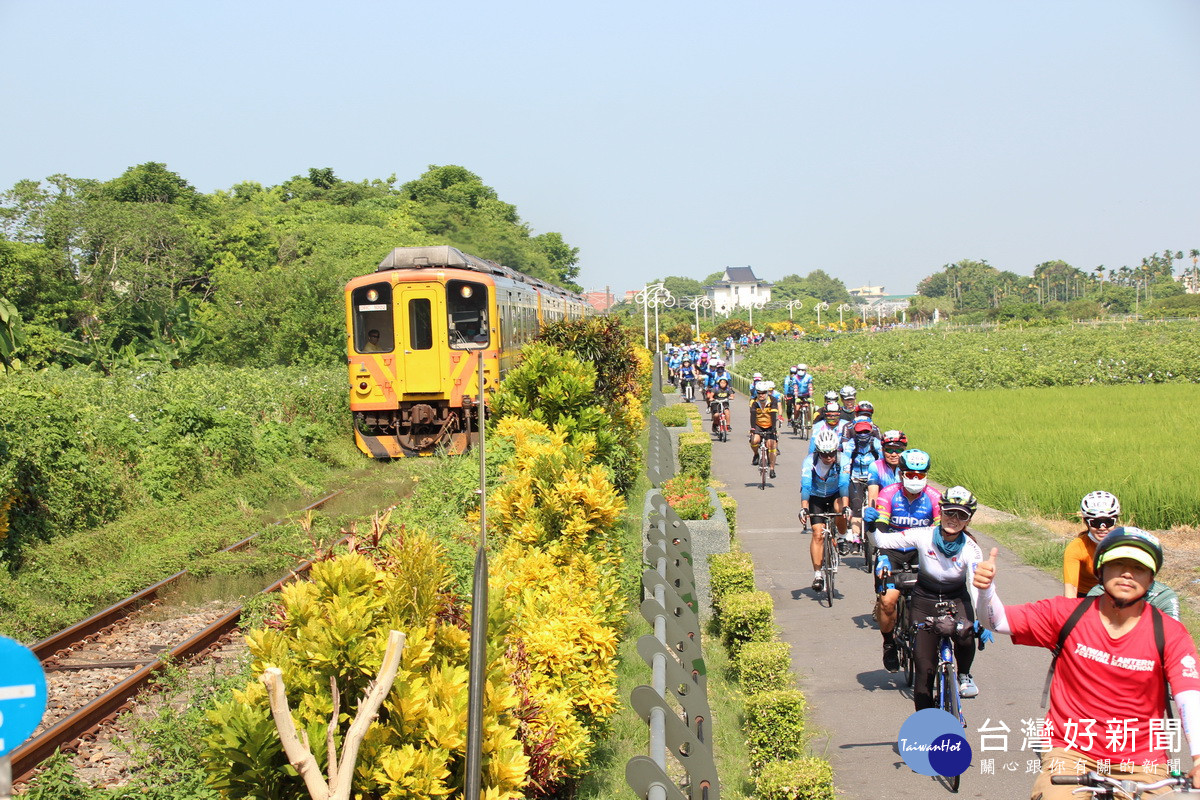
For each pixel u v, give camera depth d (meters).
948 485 17.38
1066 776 4.36
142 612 11.31
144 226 43.84
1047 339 65.06
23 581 12.13
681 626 7.77
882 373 45.25
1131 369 43.91
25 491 14.01
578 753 6.40
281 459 20.62
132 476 16.67
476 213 95.12
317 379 26.91
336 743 4.63
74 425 16.22
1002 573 11.91
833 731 7.37
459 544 8.53
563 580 8.02
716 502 12.05
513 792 4.98
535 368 14.10
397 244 63.06
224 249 56.44
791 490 18.28
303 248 60.22
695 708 6.25
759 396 18.95
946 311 164.62
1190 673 4.41
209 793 6.31
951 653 6.78
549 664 7.00
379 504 17.05
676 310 108.12
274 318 37.56
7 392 15.46
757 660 7.61
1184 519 14.65
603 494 9.20
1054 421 26.34
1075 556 6.07
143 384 21.47
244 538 14.88
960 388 43.81
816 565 10.74
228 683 7.61
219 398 21.12
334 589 5.16
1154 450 19.75
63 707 8.27
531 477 9.52
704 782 5.66
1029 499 15.80
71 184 44.09
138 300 42.09
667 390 44.00
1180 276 181.75
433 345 20.41
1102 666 4.58
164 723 7.08
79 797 6.28
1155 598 5.90
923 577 6.91
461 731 4.77
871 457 11.70
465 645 5.37
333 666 4.77
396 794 4.54
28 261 38.25
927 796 6.27
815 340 77.94
